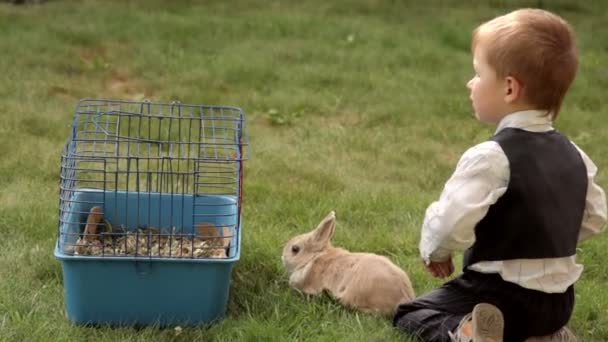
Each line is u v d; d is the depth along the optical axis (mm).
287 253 6699
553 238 5191
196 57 14734
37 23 15766
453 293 5602
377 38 16547
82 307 5805
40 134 10695
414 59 15500
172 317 5875
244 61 14508
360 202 8727
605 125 12859
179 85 13438
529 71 5117
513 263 5273
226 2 19266
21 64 13461
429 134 12000
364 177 9953
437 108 13070
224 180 9320
